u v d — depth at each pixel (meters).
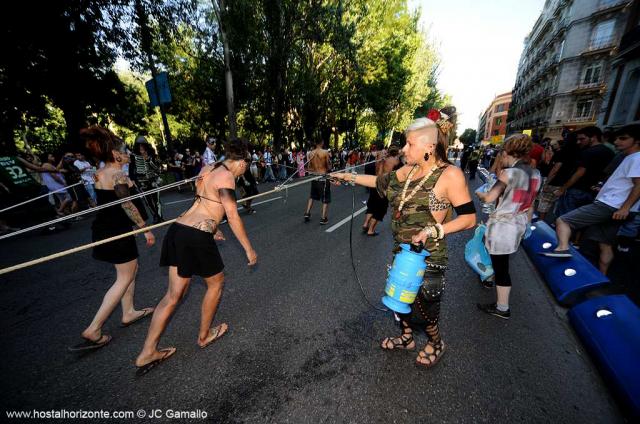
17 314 2.65
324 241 4.63
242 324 2.46
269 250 4.23
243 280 3.27
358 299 2.88
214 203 1.87
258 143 19.86
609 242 3.06
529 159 2.35
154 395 1.76
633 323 1.97
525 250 4.06
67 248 4.57
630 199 2.70
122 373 1.92
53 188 6.42
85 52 9.82
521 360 2.04
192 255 1.80
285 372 1.93
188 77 16.66
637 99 10.00
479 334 2.31
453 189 1.44
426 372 1.93
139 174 5.69
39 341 2.26
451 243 4.61
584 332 2.20
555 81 28.64
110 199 2.00
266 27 12.50
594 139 4.18
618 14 23.28
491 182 3.41
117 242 2.05
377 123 25.62
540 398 1.73
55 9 8.21
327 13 12.78
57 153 9.95
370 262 3.80
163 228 5.48
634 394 1.59
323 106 17.73
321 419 1.60
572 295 2.68
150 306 2.74
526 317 2.56
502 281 2.47
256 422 1.59
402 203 1.61
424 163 1.53
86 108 12.15
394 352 2.12
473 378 1.88
